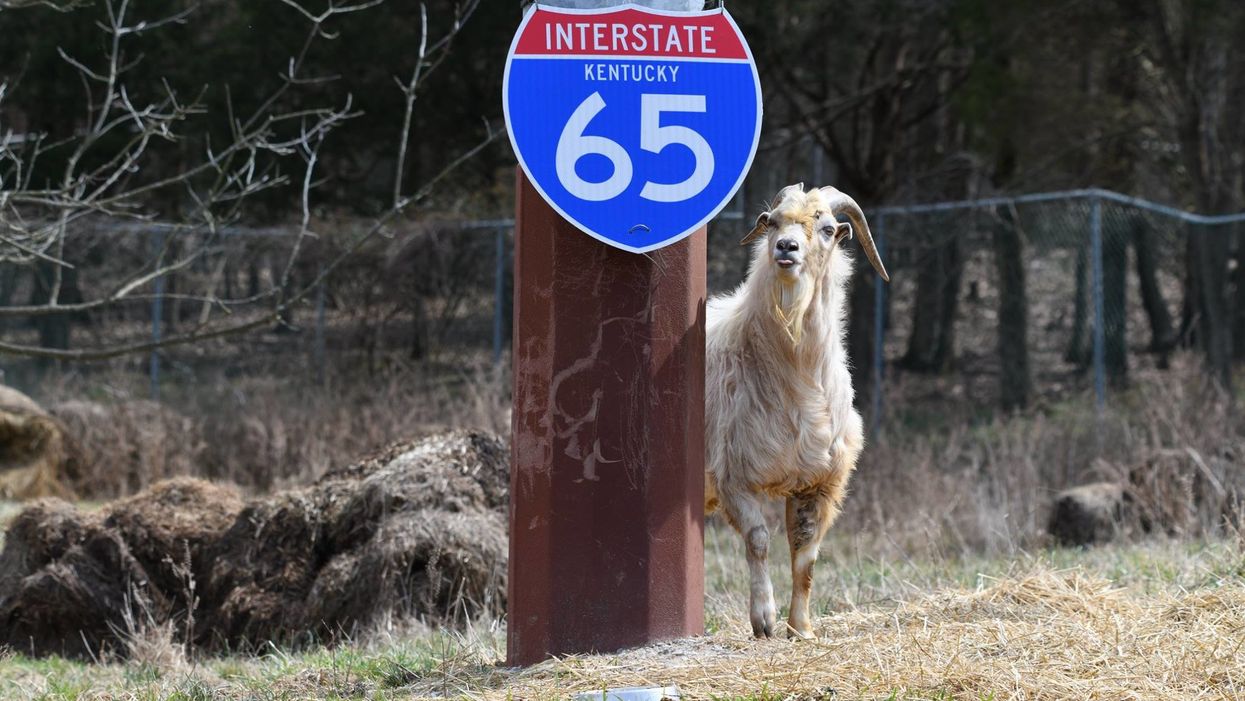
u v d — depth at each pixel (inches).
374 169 1059.9
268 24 919.0
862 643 242.7
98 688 317.1
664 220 254.4
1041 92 885.2
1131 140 1083.3
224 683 307.4
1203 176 915.4
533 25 254.4
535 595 249.8
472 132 973.2
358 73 934.4
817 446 274.5
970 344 1121.4
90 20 934.4
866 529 566.6
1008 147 944.9
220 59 939.3
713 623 324.5
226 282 883.4
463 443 430.6
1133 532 515.8
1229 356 906.1
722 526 595.8
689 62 258.1
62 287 871.7
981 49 875.4
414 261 836.0
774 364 271.9
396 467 418.9
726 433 273.7
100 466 733.3
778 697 213.8
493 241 847.7
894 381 969.5
